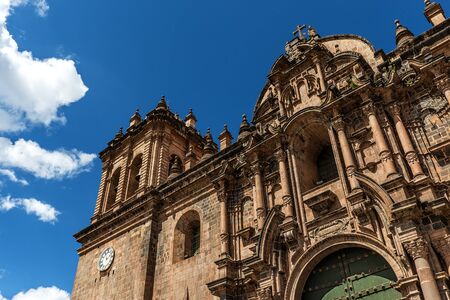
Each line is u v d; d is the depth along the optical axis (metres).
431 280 15.30
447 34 22.41
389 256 17.55
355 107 22.52
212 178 28.86
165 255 28.77
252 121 29.62
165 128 40.38
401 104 21.47
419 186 17.95
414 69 21.58
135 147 41.12
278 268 20.48
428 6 25.70
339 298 18.83
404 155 19.67
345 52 26.66
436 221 16.88
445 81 20.33
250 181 25.81
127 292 28.77
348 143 21.59
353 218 19.47
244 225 25.19
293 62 28.95
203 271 25.50
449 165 18.56
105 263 32.66
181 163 40.25
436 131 19.88
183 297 25.53
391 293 17.53
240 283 22.62
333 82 25.86
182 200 30.22
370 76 23.41
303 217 21.42
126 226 33.00
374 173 20.20
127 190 38.22
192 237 29.47
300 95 26.56
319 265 20.22
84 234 36.47
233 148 28.78
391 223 17.30
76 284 33.97
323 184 21.75
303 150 24.75
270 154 25.31
